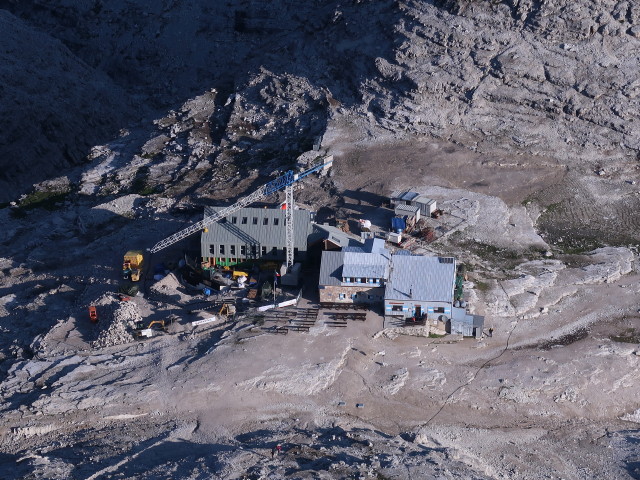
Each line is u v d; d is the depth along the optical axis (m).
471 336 96.19
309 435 81.88
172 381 88.31
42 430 84.06
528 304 101.19
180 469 75.50
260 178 128.62
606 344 95.88
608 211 120.50
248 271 105.38
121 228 120.94
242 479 73.38
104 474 75.69
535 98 133.38
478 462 80.38
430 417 86.56
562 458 82.81
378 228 113.31
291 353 91.81
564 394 89.81
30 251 118.94
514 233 114.31
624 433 86.38
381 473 74.38
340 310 98.56
